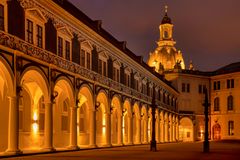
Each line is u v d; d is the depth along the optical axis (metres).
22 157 25.09
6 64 24.91
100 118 47.50
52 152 30.39
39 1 29.44
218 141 79.50
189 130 92.81
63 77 32.84
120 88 48.38
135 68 57.19
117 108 48.34
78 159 24.38
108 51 45.34
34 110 34.69
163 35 130.12
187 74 93.62
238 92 88.38
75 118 34.94
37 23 29.52
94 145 39.41
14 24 26.28
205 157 29.31
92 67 40.19
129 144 50.62
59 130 38.78
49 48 31.17
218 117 92.00
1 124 29.80
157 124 68.81
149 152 35.56
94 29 40.03
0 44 24.20
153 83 68.81
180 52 129.25
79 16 36.69
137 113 56.75
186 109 93.06
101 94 42.47
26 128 33.69
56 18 32.41
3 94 30.00
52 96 30.84
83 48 38.16
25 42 27.08
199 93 94.56
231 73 89.75
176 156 30.17
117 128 50.72
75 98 35.12
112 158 26.23
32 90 34.12
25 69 27.08
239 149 44.62
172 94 86.44
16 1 26.61
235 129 88.25
